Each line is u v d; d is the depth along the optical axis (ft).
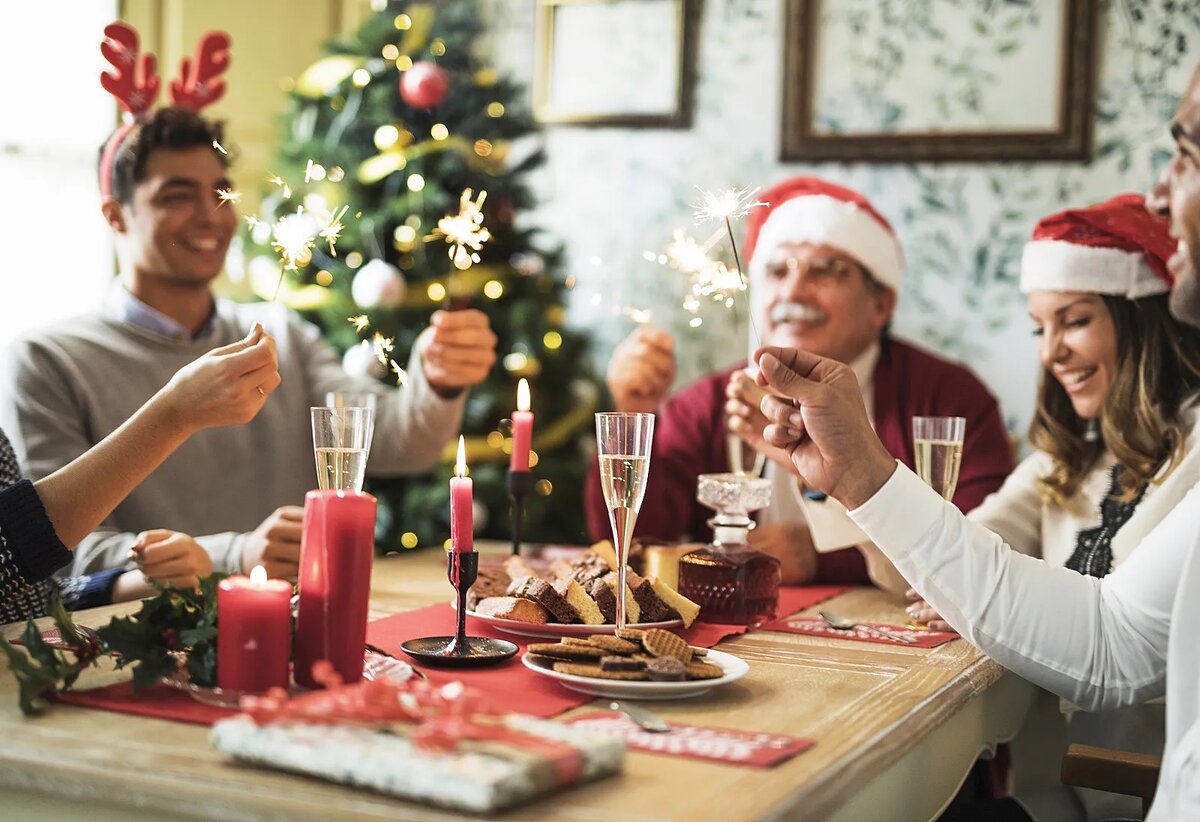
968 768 4.58
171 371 7.61
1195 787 3.62
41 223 10.31
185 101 7.83
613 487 4.45
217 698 3.45
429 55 11.14
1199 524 4.00
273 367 4.52
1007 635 4.30
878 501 4.33
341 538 3.58
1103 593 4.32
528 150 12.47
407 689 3.10
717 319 11.91
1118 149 10.58
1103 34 10.59
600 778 2.96
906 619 5.57
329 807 2.68
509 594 4.94
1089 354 6.31
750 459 8.05
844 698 3.93
